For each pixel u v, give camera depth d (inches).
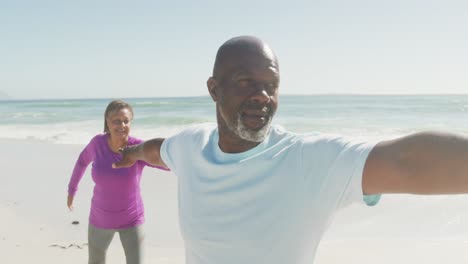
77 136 702.5
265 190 53.4
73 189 161.5
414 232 210.7
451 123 875.4
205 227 58.1
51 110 1782.7
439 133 41.9
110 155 144.3
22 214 259.6
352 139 50.2
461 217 228.5
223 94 57.7
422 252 182.7
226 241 55.6
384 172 43.5
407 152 42.0
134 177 144.2
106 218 143.6
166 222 243.8
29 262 185.8
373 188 45.7
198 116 1189.1
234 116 56.9
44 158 459.8
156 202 282.5
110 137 147.9
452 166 39.4
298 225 51.1
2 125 1007.0
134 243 145.9
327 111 1368.1
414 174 41.3
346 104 1991.9
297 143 53.7
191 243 60.9
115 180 141.1
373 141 47.6
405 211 245.9
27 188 325.4
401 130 759.7
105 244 148.9
